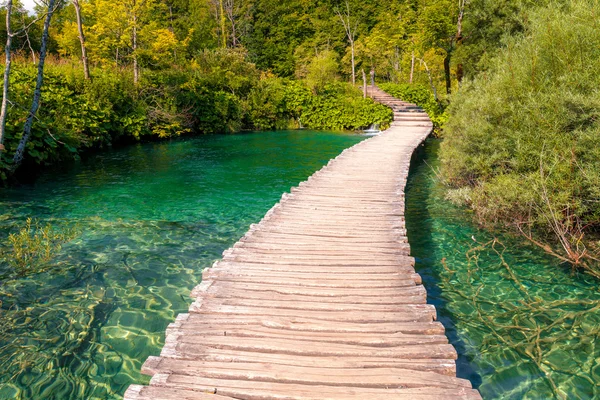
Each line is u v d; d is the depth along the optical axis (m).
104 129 16.28
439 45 22.94
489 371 3.69
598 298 4.86
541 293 5.02
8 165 10.23
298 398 2.80
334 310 3.88
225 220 7.85
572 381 3.55
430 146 18.42
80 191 9.78
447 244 6.62
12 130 10.86
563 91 6.49
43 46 9.99
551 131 6.68
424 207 8.67
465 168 8.96
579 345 4.02
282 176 11.80
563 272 5.54
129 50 19.64
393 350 3.28
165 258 6.07
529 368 3.71
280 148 17.31
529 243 6.50
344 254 5.16
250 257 5.06
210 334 3.49
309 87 26.95
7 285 5.15
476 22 17.83
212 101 23.00
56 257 6.01
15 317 4.46
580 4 7.10
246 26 47.34
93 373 3.64
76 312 4.59
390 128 20.05
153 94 20.22
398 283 4.39
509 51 8.46
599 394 3.39
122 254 6.18
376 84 36.12
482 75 11.20
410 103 27.08
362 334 3.50
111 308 4.69
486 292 5.10
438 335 3.50
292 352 3.27
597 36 6.50
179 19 35.22
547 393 3.41
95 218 7.82
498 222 7.43
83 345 4.02
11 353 3.88
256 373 3.02
